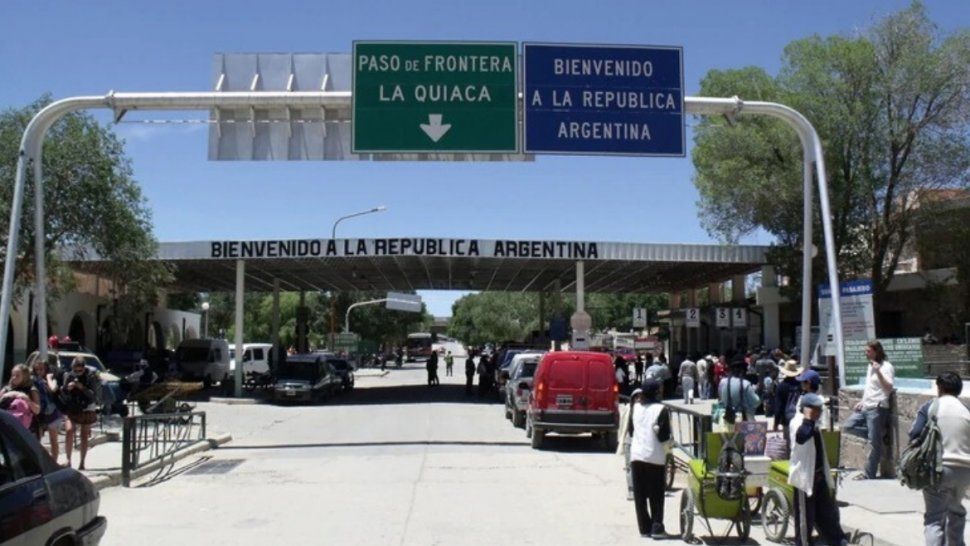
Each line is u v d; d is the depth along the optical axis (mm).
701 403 29391
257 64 16859
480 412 29141
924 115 31875
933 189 32156
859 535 8969
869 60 31438
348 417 27641
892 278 35219
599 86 16219
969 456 7406
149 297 33906
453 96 16234
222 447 19750
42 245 15969
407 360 110125
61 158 25953
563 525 10391
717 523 10602
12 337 31953
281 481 14273
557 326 38969
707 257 32938
